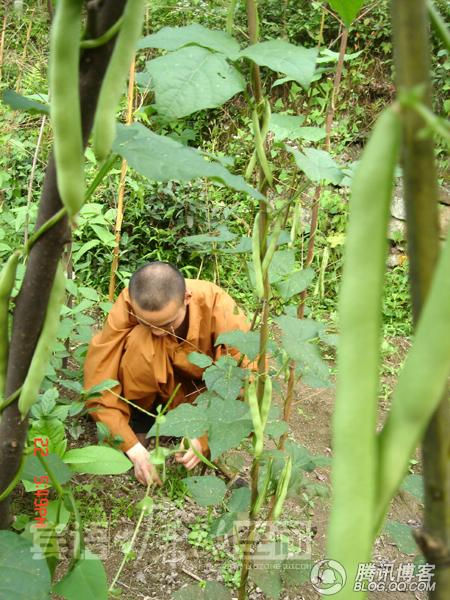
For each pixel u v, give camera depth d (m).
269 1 4.47
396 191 4.40
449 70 4.39
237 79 0.86
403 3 0.42
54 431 1.68
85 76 0.66
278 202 2.62
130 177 3.88
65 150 0.63
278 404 2.97
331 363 3.38
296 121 1.25
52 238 0.73
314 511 2.17
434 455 0.47
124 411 2.31
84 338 2.43
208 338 2.32
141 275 2.17
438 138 3.62
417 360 0.41
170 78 0.84
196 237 1.57
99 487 2.19
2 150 3.68
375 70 4.98
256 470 1.39
